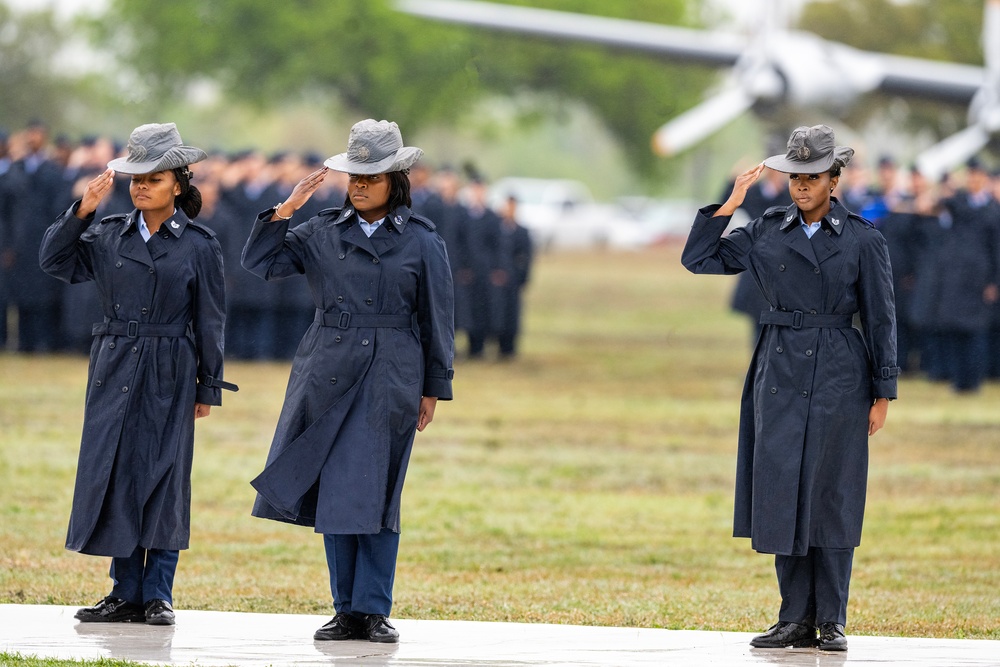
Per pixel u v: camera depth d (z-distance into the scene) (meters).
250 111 198.62
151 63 184.50
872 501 39.53
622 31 118.50
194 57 180.75
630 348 85.56
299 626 24.06
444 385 23.67
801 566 23.42
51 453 42.72
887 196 68.19
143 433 23.77
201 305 24.17
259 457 43.84
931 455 47.06
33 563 29.44
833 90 100.00
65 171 67.12
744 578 30.19
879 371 23.23
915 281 65.88
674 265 179.50
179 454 23.83
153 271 23.80
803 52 101.00
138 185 23.83
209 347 24.20
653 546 33.41
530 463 44.84
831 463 23.17
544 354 80.88
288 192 68.31
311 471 22.95
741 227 24.25
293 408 23.42
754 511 23.27
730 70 118.56
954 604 27.61
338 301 23.41
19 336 68.81
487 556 31.83
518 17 119.06
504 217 78.19
